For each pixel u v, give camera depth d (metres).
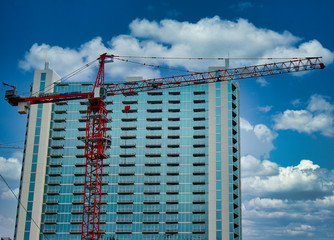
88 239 163.88
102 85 177.25
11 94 169.12
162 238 195.75
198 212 197.00
